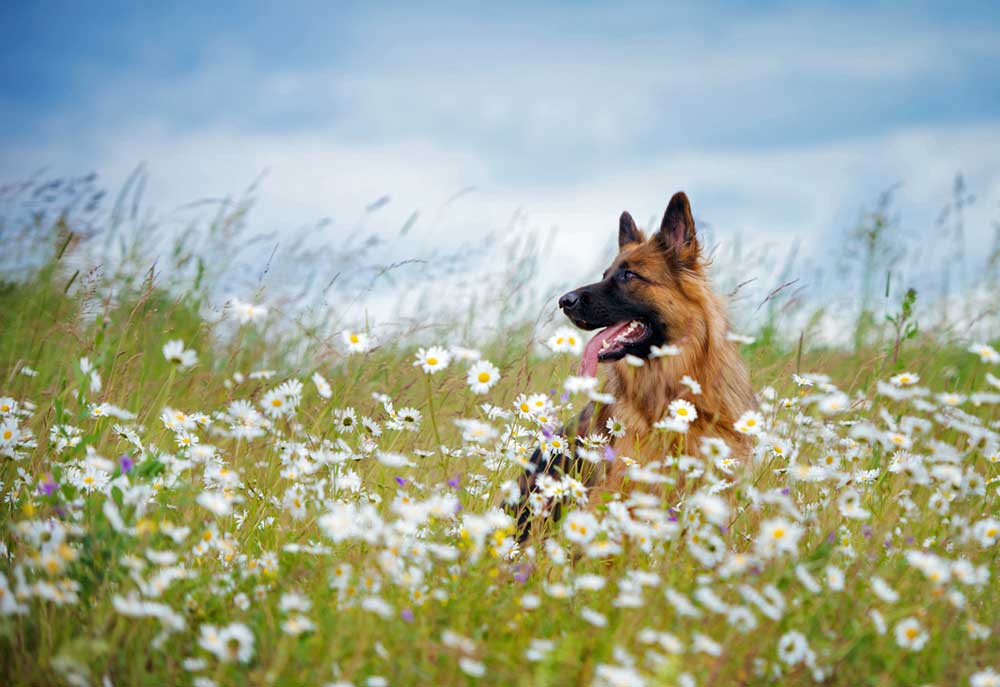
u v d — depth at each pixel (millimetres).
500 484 4387
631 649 2748
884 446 4137
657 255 5633
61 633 2865
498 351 7363
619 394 5367
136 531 3141
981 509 4020
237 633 2619
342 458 3758
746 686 2754
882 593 2918
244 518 3949
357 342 4238
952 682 2807
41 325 6957
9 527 3367
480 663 2576
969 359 7508
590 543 3449
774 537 3107
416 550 3188
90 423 4746
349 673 2449
